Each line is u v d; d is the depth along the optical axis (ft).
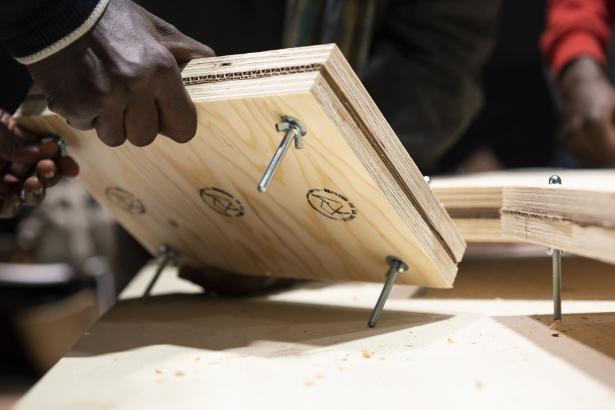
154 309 2.97
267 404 1.64
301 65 1.90
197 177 2.52
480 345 2.11
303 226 2.53
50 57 2.03
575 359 1.91
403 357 2.01
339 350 2.13
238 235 2.85
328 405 1.62
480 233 2.94
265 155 2.17
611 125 5.90
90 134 2.51
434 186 3.00
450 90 5.13
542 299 2.92
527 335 2.21
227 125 2.10
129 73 1.98
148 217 3.13
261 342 2.28
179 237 3.17
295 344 2.23
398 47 5.10
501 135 9.98
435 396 1.66
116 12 2.04
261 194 2.43
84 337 2.46
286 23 4.59
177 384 1.83
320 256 2.71
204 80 2.10
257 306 2.95
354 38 4.42
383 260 2.52
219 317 2.73
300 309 2.83
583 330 2.25
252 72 2.00
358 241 2.46
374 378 1.81
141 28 2.06
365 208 2.21
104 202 3.22
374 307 2.74
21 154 2.55
